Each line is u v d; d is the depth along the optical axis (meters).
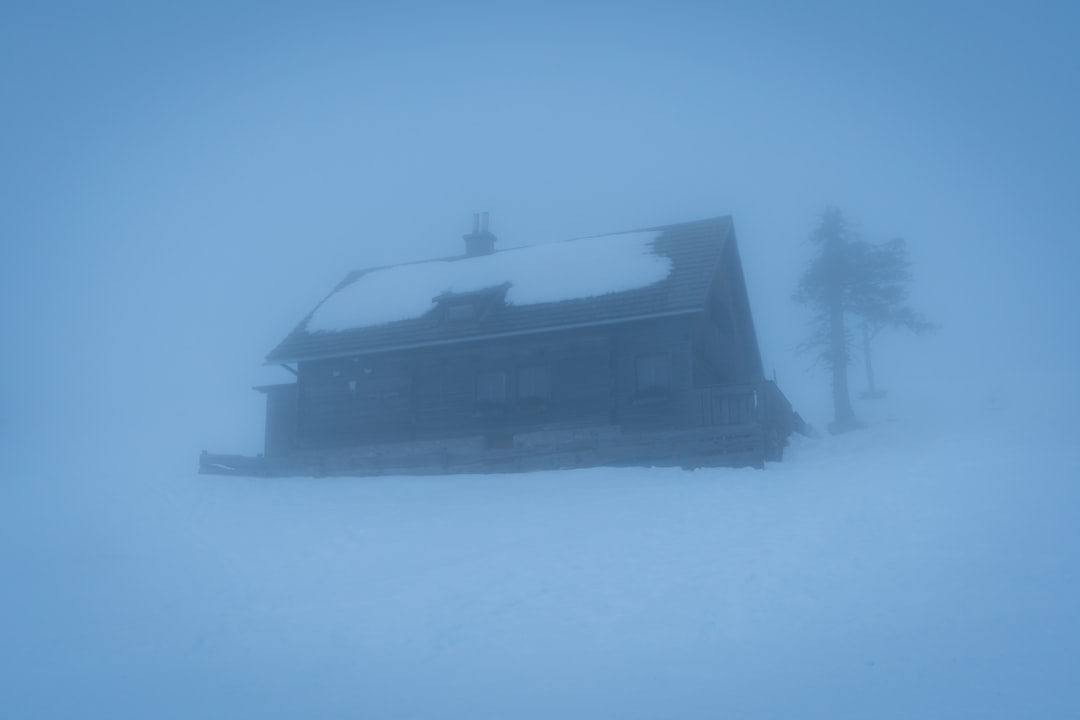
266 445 29.03
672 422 23.77
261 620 10.40
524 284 27.41
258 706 7.80
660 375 24.39
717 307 28.28
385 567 12.60
